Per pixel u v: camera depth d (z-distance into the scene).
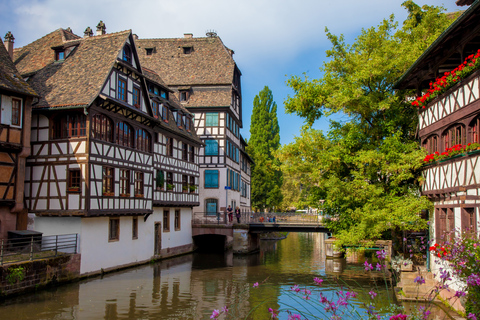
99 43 20.67
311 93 19.55
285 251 32.78
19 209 17.06
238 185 40.53
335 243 17.58
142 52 38.62
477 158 11.20
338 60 19.23
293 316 7.23
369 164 17.59
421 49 18.42
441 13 20.56
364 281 18.53
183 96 35.66
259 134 57.47
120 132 20.25
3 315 11.98
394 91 19.09
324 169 19.14
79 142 17.83
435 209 15.17
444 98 14.07
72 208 17.64
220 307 13.64
